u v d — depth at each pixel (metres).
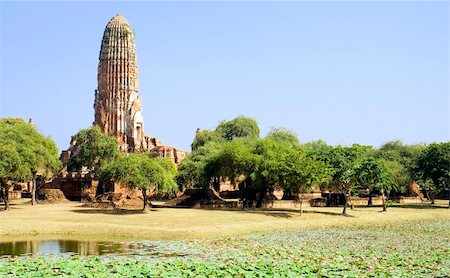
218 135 108.38
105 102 118.56
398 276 23.23
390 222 56.84
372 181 65.56
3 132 62.28
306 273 23.50
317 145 106.50
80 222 45.88
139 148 117.25
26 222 44.31
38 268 23.77
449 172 77.88
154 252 31.00
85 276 21.80
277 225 48.53
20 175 59.03
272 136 103.50
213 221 49.28
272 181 63.81
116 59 119.50
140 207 70.75
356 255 30.05
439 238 40.25
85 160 92.69
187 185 87.06
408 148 105.75
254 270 23.89
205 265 24.66
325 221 53.78
